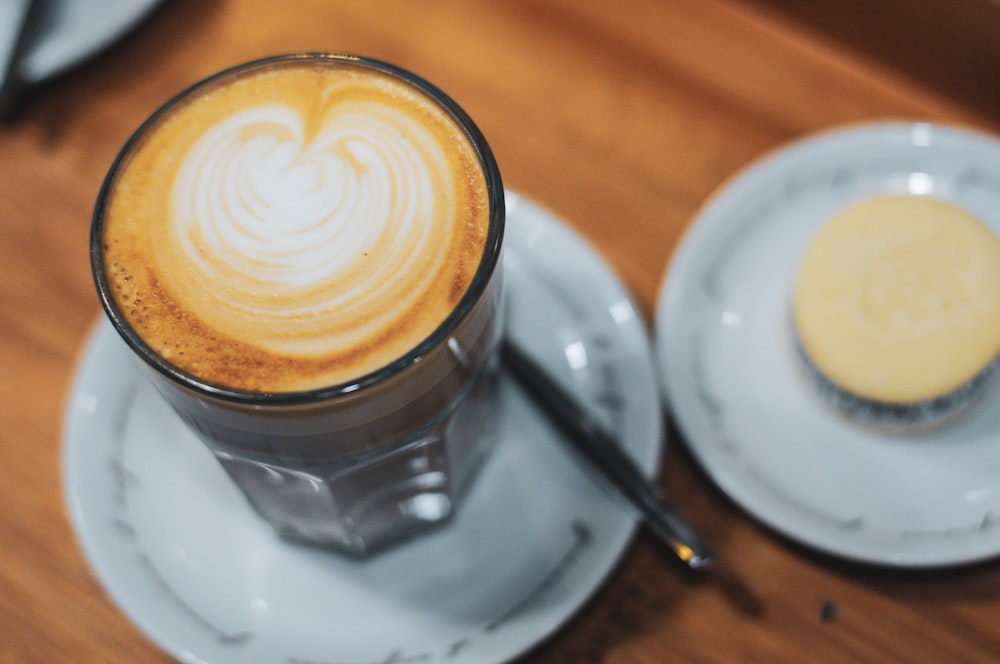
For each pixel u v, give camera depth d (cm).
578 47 48
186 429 41
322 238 36
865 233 44
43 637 40
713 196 46
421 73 48
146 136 37
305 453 35
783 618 40
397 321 35
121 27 47
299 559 40
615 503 40
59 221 45
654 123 47
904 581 41
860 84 48
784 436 43
